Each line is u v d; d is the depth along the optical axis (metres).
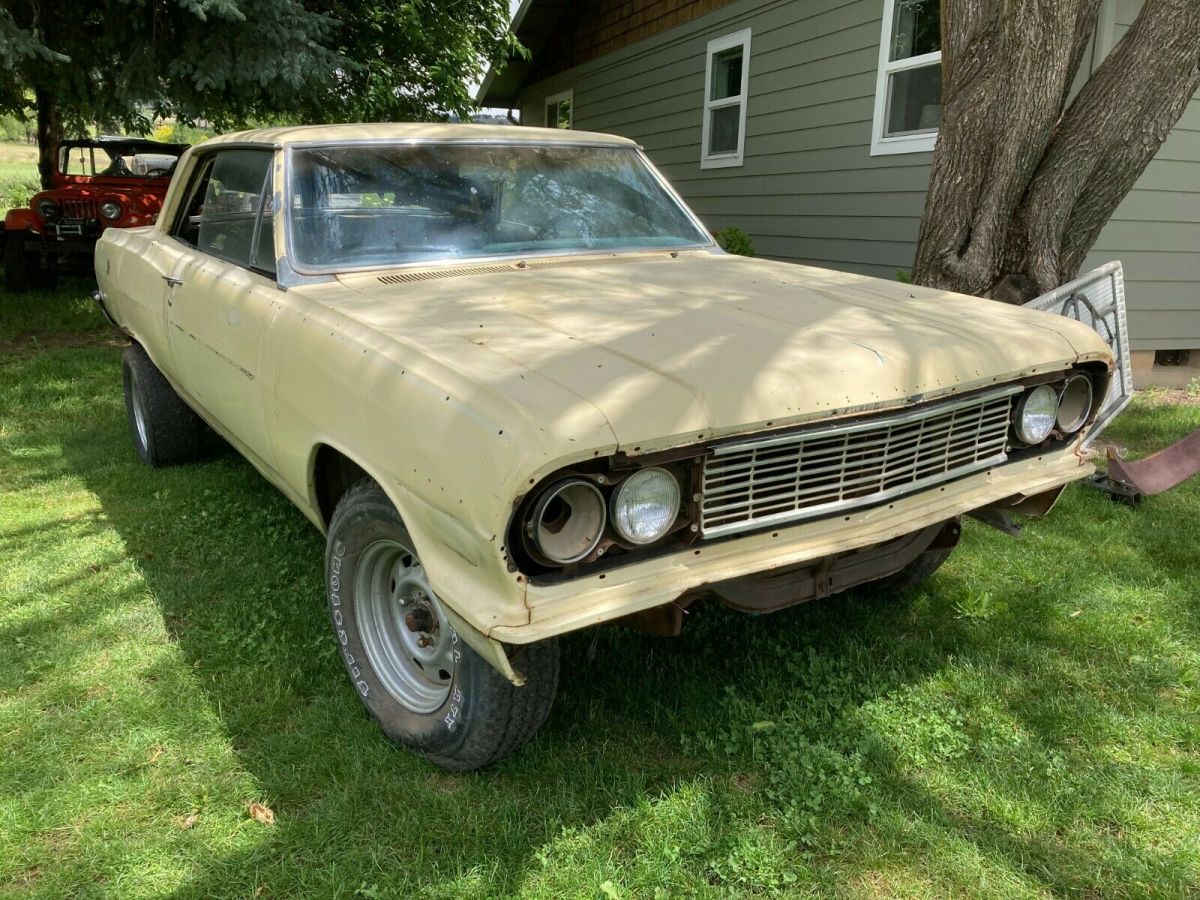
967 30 5.09
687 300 2.90
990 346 2.69
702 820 2.41
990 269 5.09
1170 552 4.09
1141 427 6.05
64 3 8.16
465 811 2.44
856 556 2.74
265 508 4.52
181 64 8.02
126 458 5.36
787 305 2.89
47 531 4.28
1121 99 4.91
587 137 4.06
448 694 2.48
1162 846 2.35
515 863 2.28
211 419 4.12
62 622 3.43
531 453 1.90
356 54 10.52
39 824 2.39
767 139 10.11
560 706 2.89
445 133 3.69
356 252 3.23
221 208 3.88
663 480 2.10
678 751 2.72
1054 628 3.44
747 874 2.25
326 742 2.73
